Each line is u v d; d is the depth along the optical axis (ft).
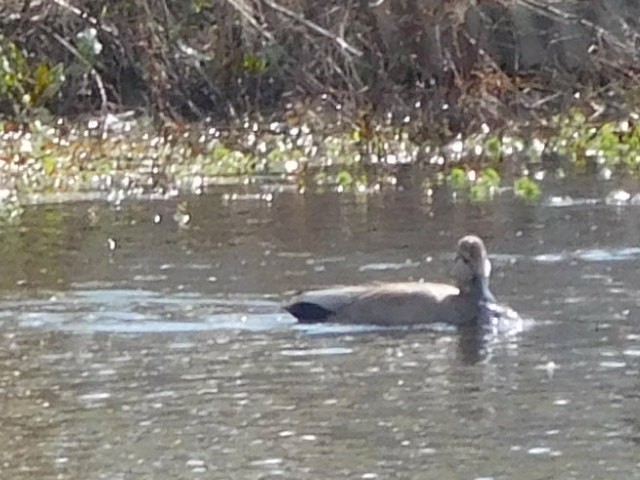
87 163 62.59
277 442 29.89
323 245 46.32
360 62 74.69
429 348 35.81
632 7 78.79
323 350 35.60
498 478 27.94
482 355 35.14
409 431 30.37
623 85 76.13
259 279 41.78
